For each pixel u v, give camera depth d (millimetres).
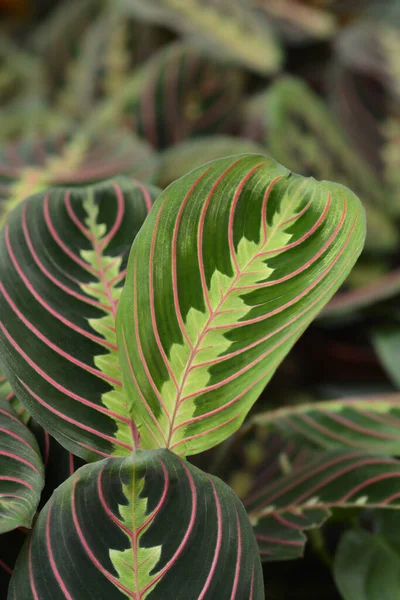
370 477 509
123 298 454
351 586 494
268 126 964
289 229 456
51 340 468
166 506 435
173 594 424
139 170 680
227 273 458
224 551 432
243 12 1108
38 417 455
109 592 423
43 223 492
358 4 1333
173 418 459
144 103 980
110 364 469
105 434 458
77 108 1117
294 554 482
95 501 434
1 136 964
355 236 446
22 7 1543
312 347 883
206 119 999
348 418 549
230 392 457
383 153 1073
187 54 980
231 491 444
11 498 432
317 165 988
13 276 475
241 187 454
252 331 456
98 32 1160
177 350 458
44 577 424
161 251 453
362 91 1090
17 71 1284
